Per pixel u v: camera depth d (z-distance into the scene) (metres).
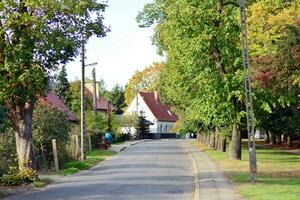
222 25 31.19
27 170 22.83
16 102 23.05
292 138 57.31
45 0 21.14
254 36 26.09
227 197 16.88
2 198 18.19
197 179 23.56
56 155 29.42
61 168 31.03
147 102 120.88
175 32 32.03
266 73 22.97
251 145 21.25
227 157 37.53
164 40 44.16
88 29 22.78
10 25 21.09
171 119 124.75
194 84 34.97
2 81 21.38
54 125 31.09
